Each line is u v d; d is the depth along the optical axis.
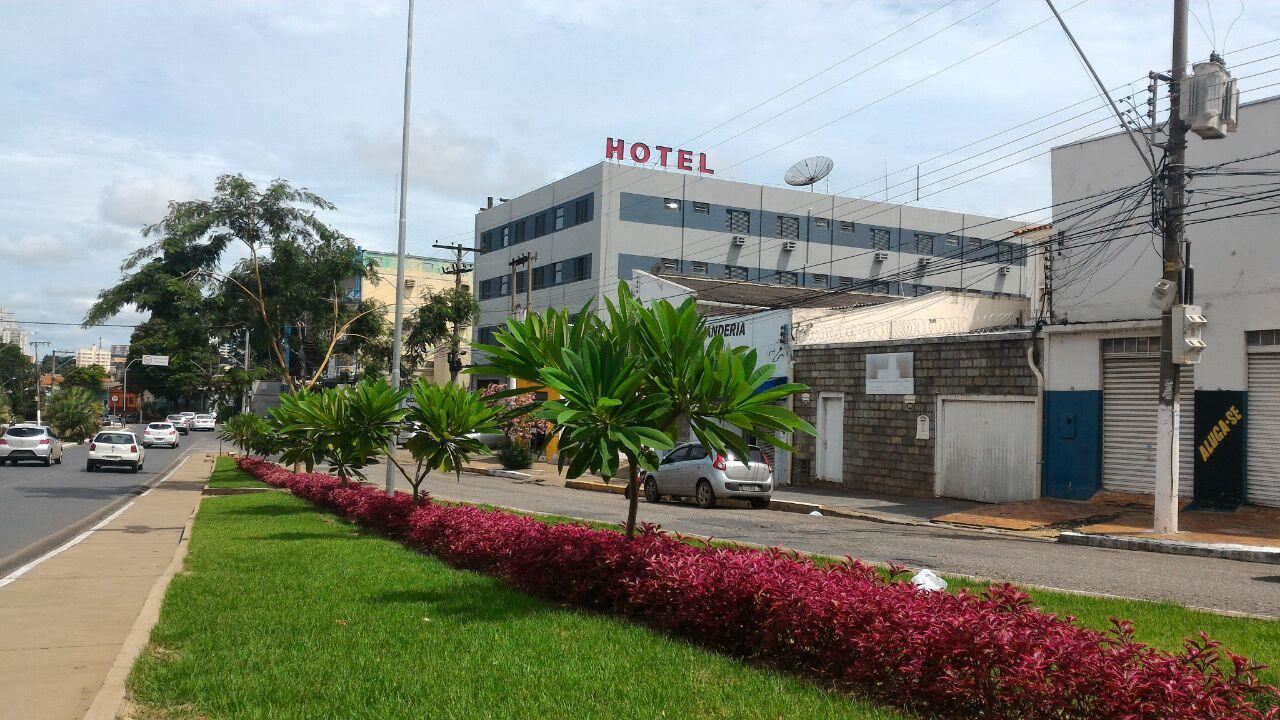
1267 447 16.53
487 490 25.97
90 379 117.25
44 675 5.91
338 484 18.31
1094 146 19.95
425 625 6.95
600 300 48.97
